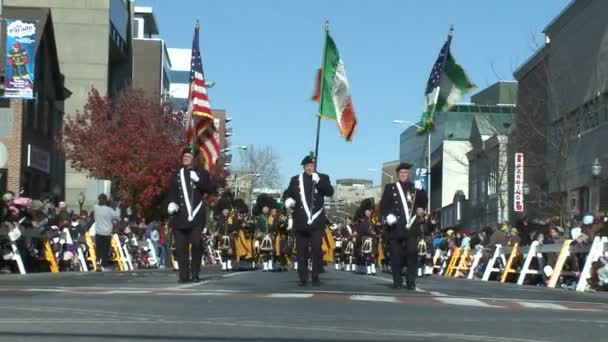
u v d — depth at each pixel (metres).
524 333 12.12
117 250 40.41
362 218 37.66
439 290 22.09
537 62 65.12
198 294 17.78
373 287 22.28
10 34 43.66
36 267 32.34
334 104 26.62
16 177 55.00
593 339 11.61
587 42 58.34
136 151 67.69
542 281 31.88
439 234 55.19
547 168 57.09
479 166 92.69
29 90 43.81
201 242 22.45
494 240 40.41
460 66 34.53
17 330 11.36
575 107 59.44
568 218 49.38
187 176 21.84
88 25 75.06
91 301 15.74
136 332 11.34
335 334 11.49
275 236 37.62
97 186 46.56
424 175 71.56
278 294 18.19
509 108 93.38
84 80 74.88
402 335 11.53
